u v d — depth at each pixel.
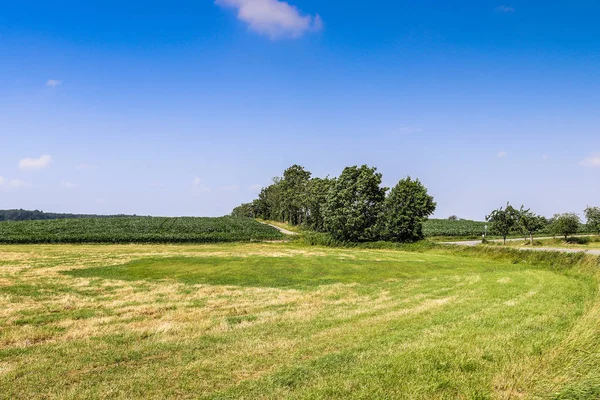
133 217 127.44
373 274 29.95
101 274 29.00
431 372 8.25
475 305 15.97
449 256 43.06
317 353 10.09
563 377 7.18
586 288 20.16
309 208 93.50
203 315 15.58
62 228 94.12
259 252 46.97
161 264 34.62
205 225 106.25
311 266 33.78
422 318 13.90
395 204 60.19
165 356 10.09
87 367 9.34
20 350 10.72
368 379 7.96
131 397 7.59
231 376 8.60
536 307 15.09
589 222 67.56
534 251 35.22
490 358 9.10
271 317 14.84
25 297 19.58
